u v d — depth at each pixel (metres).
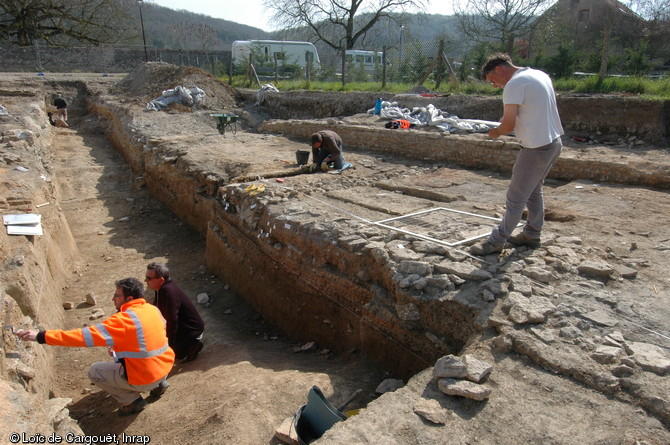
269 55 26.41
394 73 17.55
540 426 2.48
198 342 5.09
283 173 8.05
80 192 10.96
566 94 10.09
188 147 10.53
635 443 2.30
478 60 16.55
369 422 2.57
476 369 2.82
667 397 2.54
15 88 20.33
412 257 4.23
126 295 4.00
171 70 19.06
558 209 5.64
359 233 4.98
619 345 2.97
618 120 8.65
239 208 6.84
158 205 10.34
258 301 6.24
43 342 3.54
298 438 3.01
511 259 4.14
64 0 28.12
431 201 6.36
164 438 3.54
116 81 22.44
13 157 8.05
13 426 2.45
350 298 4.73
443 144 8.79
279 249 5.77
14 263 4.59
